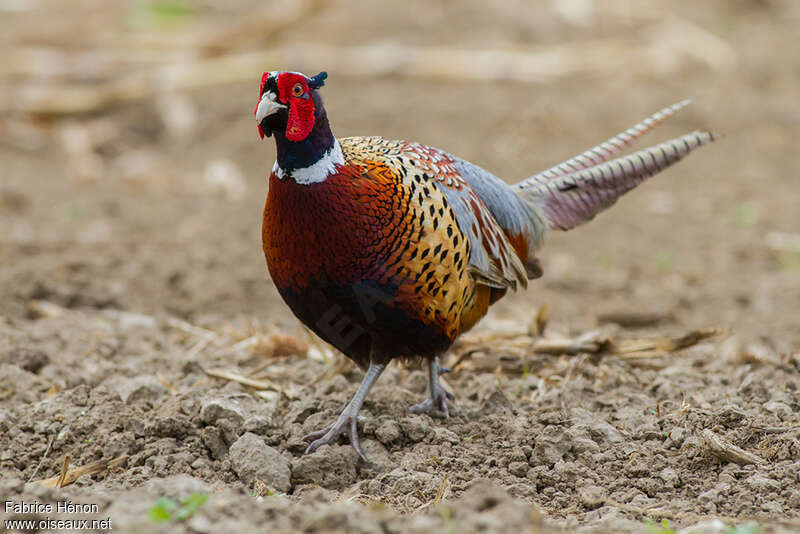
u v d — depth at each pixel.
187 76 24.16
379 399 9.72
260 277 15.30
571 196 10.05
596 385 10.48
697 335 11.10
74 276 14.54
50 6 30.22
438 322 8.44
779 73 25.69
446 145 21.38
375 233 7.92
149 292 14.59
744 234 17.88
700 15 30.12
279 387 10.21
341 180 7.82
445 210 8.30
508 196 9.59
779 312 14.49
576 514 7.55
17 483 6.96
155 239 16.88
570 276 15.95
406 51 25.80
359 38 27.44
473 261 8.71
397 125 22.39
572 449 8.53
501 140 21.80
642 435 8.81
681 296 15.14
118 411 9.08
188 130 22.52
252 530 6.20
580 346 11.22
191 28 27.61
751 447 8.47
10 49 25.52
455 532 6.18
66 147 21.80
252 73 24.50
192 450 8.53
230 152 21.69
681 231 18.17
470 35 27.61
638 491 7.92
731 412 8.79
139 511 6.52
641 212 19.17
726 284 15.72
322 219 7.83
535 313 12.39
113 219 17.88
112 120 22.89
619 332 13.68
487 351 11.34
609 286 15.58
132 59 25.03
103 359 11.19
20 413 9.35
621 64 26.09
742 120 22.91
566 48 26.97
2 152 21.52
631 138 10.29
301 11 25.62
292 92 7.61
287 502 7.14
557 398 9.90
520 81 25.31
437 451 8.59
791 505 7.43
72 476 8.20
